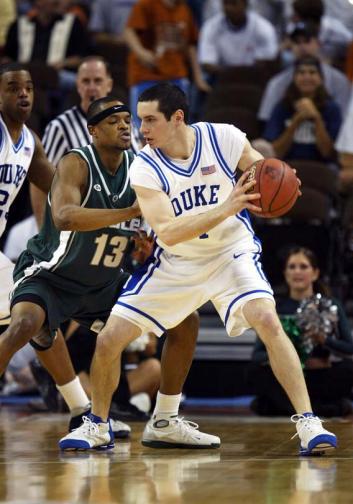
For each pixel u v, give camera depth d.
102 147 17.09
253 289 15.96
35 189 20.81
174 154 15.93
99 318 18.39
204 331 29.05
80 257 17.33
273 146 31.88
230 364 28.78
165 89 15.75
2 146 18.17
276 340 15.73
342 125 32.69
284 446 17.36
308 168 30.84
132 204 17.41
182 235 15.30
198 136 16.09
